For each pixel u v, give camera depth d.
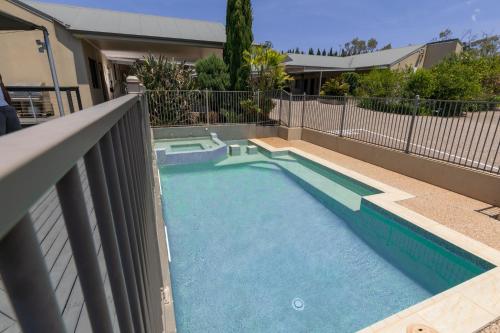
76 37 9.11
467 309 2.28
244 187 6.11
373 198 4.60
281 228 4.45
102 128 0.62
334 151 7.95
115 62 19.42
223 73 10.11
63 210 0.47
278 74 10.07
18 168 0.24
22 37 8.51
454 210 4.19
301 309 2.90
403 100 5.93
